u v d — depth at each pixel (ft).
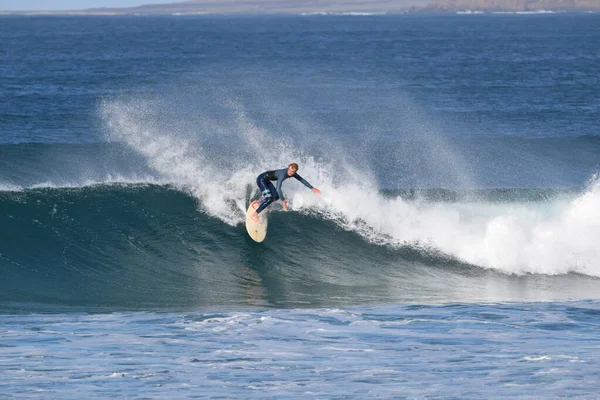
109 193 196.85
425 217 195.11
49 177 247.09
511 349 112.57
